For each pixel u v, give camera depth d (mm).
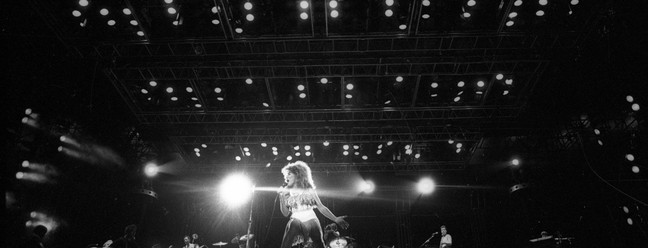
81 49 10914
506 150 14570
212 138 14773
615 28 9586
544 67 11062
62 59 10883
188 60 11156
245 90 12609
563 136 12766
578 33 9969
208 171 16281
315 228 3701
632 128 9812
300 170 3992
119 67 11047
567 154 12594
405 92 12562
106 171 12547
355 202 16859
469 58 10766
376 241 16578
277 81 12266
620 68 9766
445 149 15805
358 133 14461
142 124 13812
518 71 11242
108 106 12789
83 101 11641
